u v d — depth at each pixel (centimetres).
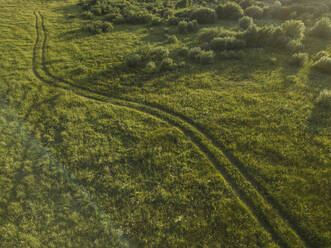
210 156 1386
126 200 1162
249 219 1048
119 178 1273
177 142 1484
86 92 2078
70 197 1180
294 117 1612
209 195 1164
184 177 1259
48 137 1566
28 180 1267
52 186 1240
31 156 1417
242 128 1549
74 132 1599
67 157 1412
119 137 1548
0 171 1320
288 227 1016
